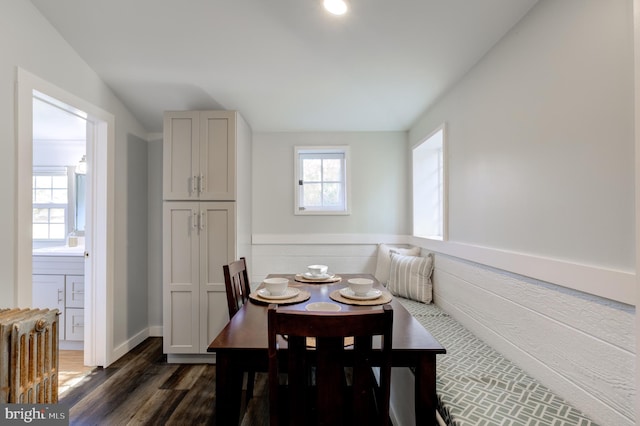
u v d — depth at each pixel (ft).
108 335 7.59
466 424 3.27
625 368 3.00
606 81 3.21
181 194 7.80
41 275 8.34
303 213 10.04
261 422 5.63
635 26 2.74
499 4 4.46
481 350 5.08
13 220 4.99
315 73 6.98
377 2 4.92
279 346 3.46
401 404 5.35
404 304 7.59
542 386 3.99
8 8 4.97
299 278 6.93
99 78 7.18
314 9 5.21
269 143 10.07
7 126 4.95
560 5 3.81
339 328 2.68
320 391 2.82
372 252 10.05
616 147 3.11
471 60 5.82
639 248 2.72
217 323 7.77
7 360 3.72
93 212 7.54
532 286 4.25
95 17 5.63
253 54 6.42
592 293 3.33
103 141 7.50
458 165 6.56
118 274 8.00
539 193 4.17
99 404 6.04
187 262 7.80
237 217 7.92
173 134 7.81
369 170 10.07
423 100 7.88
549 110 4.00
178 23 5.69
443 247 7.19
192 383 6.82
